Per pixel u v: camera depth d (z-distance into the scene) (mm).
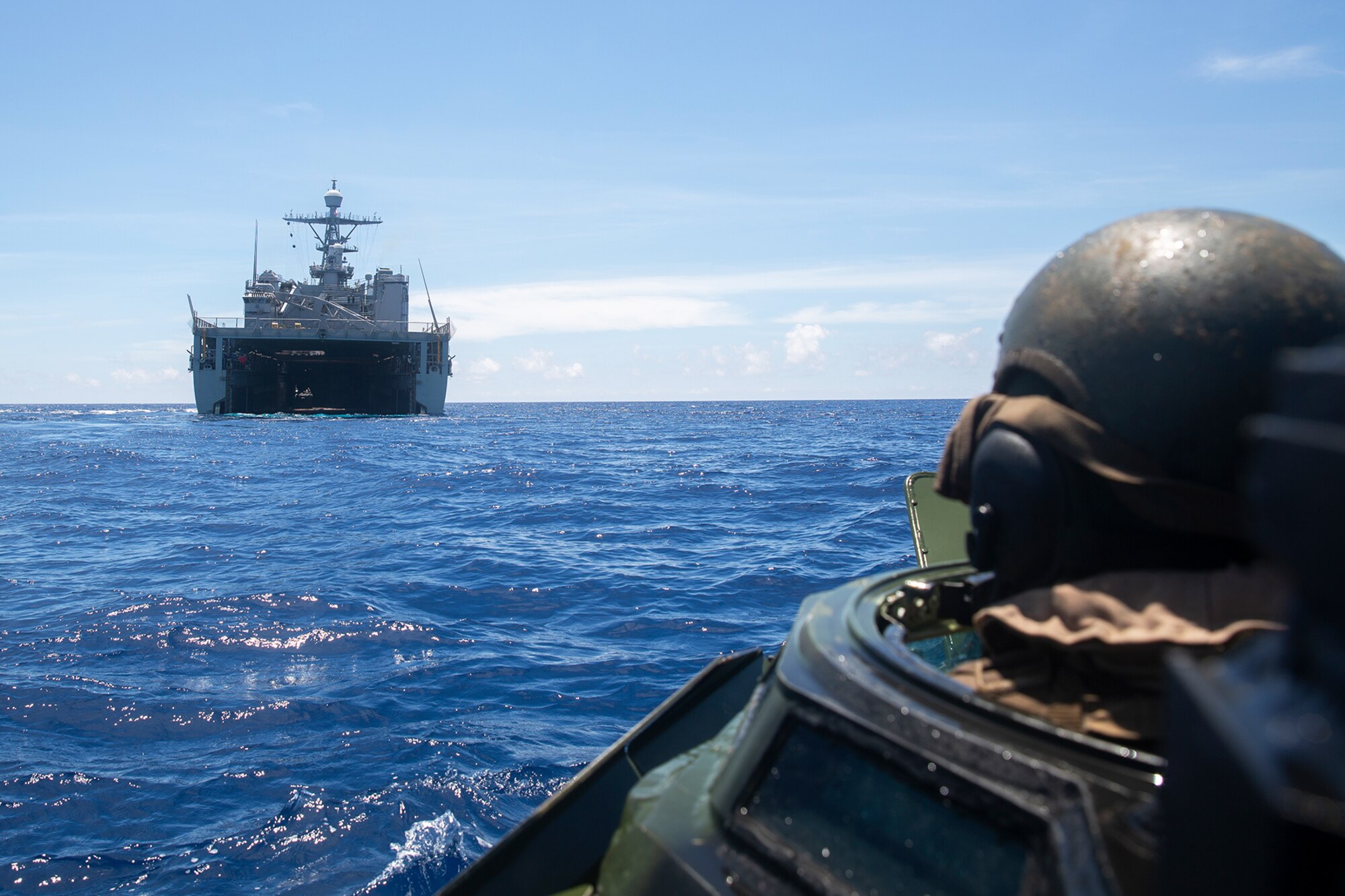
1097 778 1495
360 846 5844
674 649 10625
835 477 30172
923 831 1648
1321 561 661
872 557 16016
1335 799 627
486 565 15633
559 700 8789
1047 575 1951
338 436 53969
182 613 12055
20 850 5824
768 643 10891
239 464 36156
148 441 50219
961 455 2145
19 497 26156
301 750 7457
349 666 9828
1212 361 1802
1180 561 1847
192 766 7184
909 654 1970
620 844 2242
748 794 1965
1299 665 740
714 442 51750
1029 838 1508
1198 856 808
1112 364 1877
